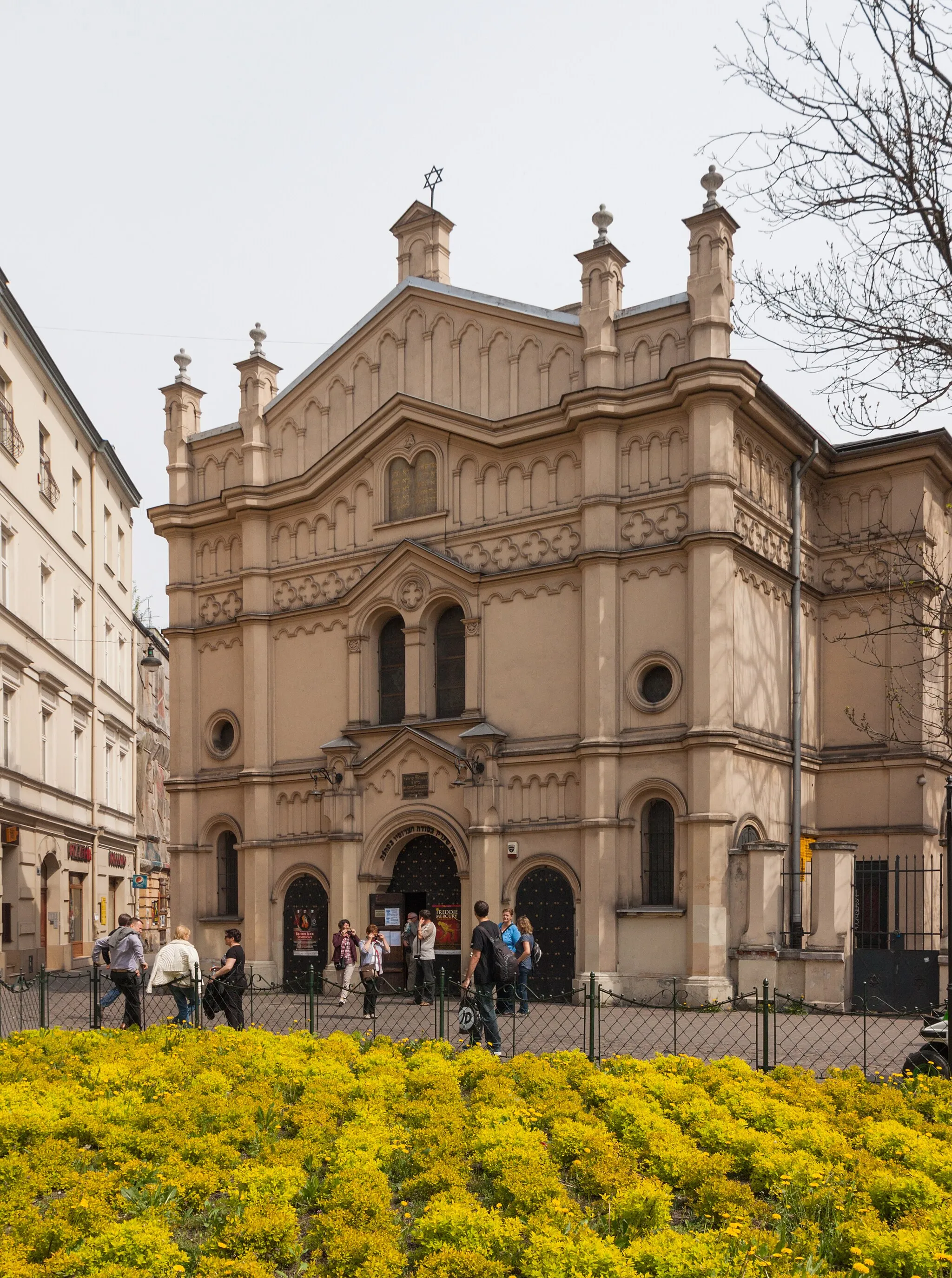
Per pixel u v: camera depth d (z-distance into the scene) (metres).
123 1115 11.05
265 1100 11.75
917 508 31.38
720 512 26.50
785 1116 10.91
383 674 32.19
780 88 15.65
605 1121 11.15
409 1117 11.09
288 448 34.69
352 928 30.94
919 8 14.82
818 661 31.88
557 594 28.80
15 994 28.69
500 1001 17.95
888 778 30.81
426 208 33.34
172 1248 7.48
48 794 39.47
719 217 27.08
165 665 75.06
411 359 32.25
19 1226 8.03
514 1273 7.71
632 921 26.59
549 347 29.67
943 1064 13.87
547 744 28.42
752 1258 7.32
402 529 31.83
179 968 20.44
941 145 15.23
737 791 26.83
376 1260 7.36
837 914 24.58
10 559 36.03
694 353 27.12
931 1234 7.75
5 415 35.47
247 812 33.31
